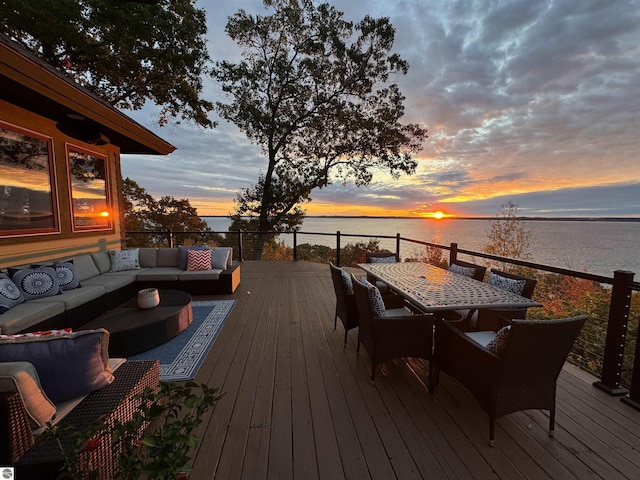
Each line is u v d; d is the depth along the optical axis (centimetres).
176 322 312
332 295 469
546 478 142
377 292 231
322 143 1091
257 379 233
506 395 163
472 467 149
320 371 245
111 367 172
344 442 166
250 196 1138
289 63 1020
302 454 157
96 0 684
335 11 965
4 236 325
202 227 1276
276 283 547
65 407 135
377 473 145
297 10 966
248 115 1022
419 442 166
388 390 219
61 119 383
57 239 397
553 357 163
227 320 362
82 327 269
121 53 770
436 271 337
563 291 456
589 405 199
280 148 1101
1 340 129
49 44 698
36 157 366
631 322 307
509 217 721
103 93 862
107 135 467
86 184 457
